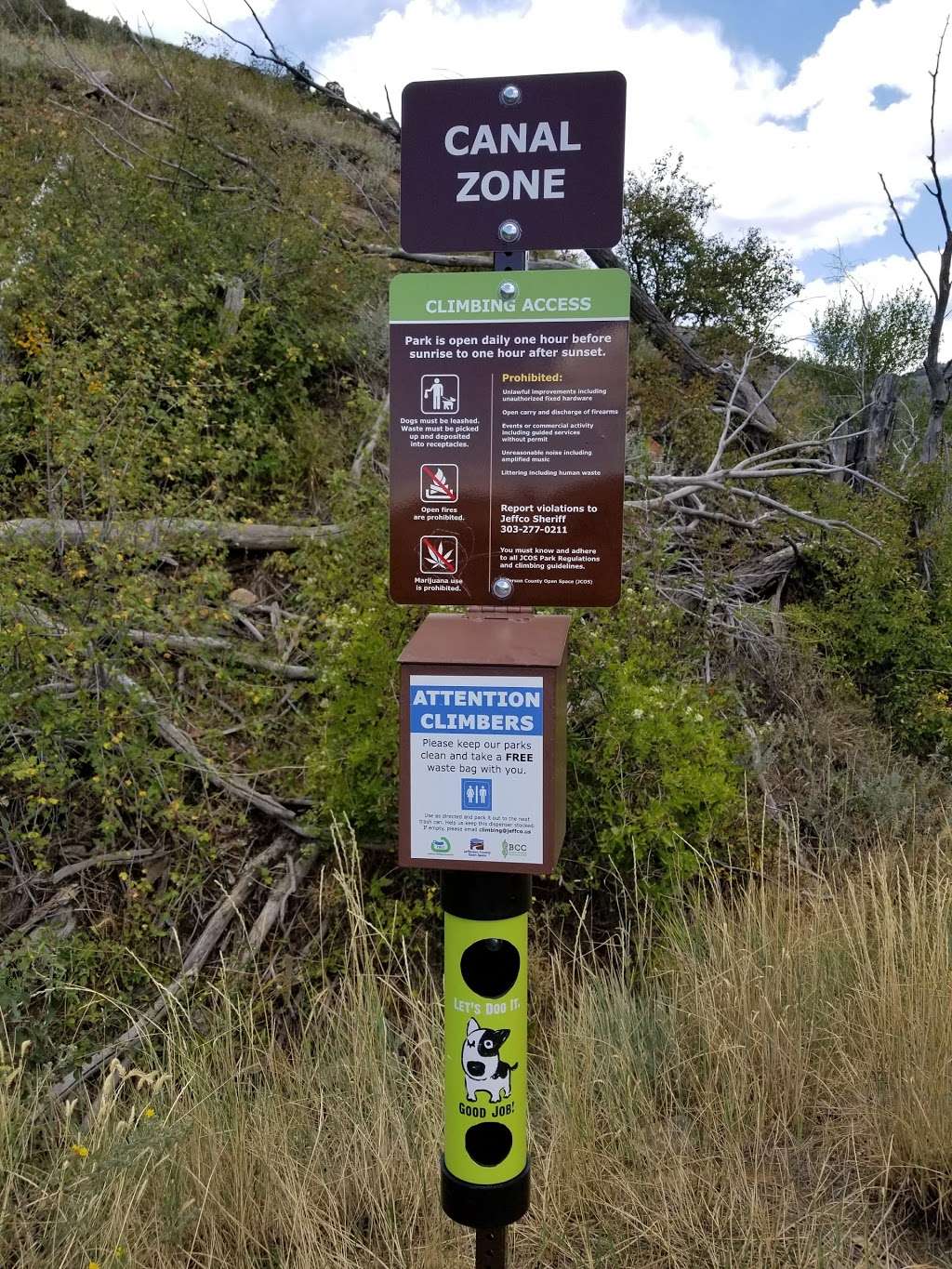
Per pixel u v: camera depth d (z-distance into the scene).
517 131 1.90
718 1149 2.70
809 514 6.30
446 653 1.80
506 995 1.87
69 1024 3.07
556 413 1.88
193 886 3.54
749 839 4.02
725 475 6.12
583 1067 2.85
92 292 5.64
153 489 4.55
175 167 7.07
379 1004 3.03
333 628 3.94
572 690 3.79
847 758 5.26
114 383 5.04
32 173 6.94
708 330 10.41
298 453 5.87
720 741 4.00
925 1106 2.67
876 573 6.18
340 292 6.81
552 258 8.41
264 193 7.33
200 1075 2.76
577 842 3.75
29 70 10.85
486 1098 1.88
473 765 1.79
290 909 3.64
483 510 1.92
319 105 11.77
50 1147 2.58
